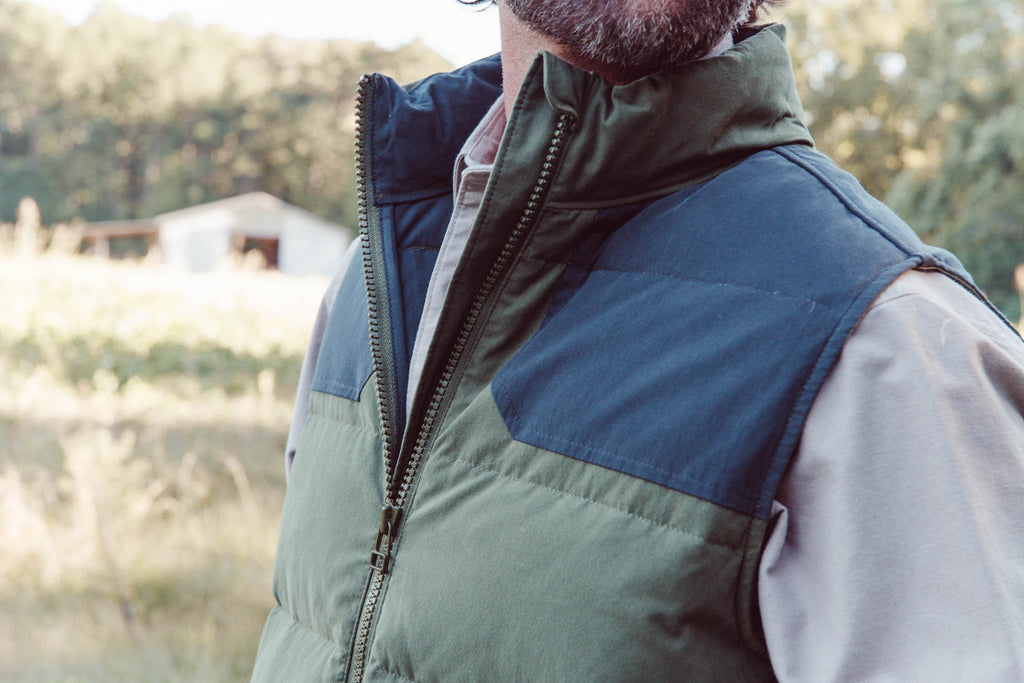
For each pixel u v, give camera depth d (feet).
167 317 35.24
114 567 11.73
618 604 2.14
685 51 2.47
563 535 2.27
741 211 2.35
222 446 18.61
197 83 239.09
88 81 233.55
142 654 10.18
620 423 2.26
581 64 2.75
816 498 2.06
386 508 2.71
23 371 22.21
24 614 10.80
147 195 235.81
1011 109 83.20
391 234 3.29
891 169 108.78
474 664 2.36
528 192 2.57
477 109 3.52
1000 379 2.09
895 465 1.98
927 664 1.89
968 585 1.89
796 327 2.09
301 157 242.58
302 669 3.01
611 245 2.55
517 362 2.54
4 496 13.51
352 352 3.35
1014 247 80.02
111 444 15.97
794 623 2.06
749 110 2.54
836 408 2.03
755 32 2.97
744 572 2.07
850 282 2.09
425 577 2.54
